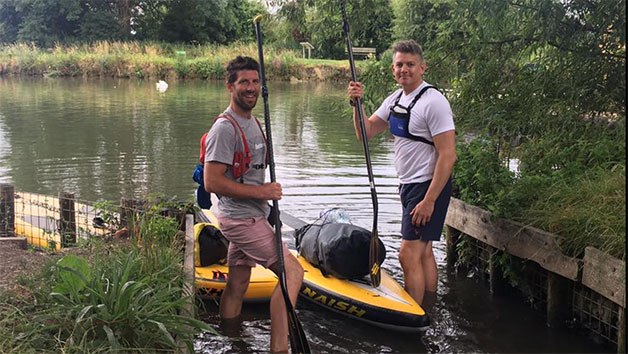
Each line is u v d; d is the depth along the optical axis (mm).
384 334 4664
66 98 20312
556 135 6254
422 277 5020
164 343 3434
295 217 6855
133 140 12258
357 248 5090
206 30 39469
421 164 4852
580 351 4375
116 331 3361
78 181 8789
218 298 5152
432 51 7160
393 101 5078
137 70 31047
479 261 5840
